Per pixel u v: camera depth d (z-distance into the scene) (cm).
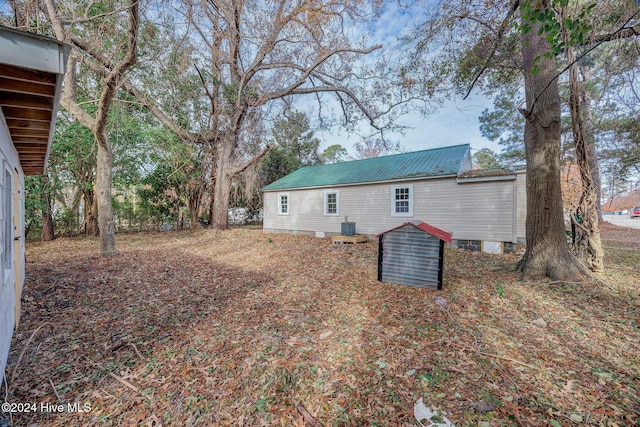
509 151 1702
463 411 194
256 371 254
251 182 1513
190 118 1258
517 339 293
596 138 852
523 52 517
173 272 618
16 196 381
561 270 468
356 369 251
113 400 220
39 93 217
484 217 844
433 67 764
